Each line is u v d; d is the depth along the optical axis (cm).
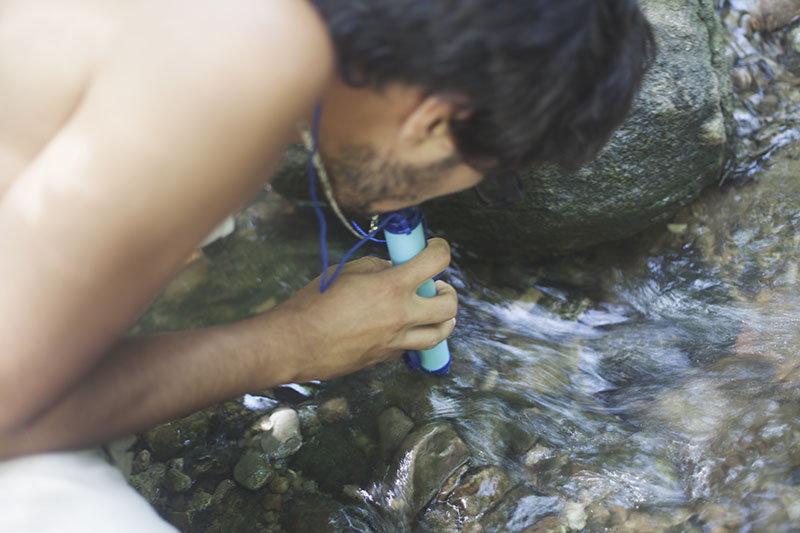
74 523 100
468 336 188
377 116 95
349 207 115
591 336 190
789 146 218
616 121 101
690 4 207
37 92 96
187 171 87
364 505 149
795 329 174
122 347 116
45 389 93
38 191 89
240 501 150
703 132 189
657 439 156
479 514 145
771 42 249
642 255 203
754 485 141
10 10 100
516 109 90
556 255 206
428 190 109
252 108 86
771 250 197
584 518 142
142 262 91
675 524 138
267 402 170
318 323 131
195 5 87
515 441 159
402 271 135
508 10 84
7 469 103
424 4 83
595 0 88
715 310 187
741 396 160
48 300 89
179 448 160
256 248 205
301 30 87
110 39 93
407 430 161
